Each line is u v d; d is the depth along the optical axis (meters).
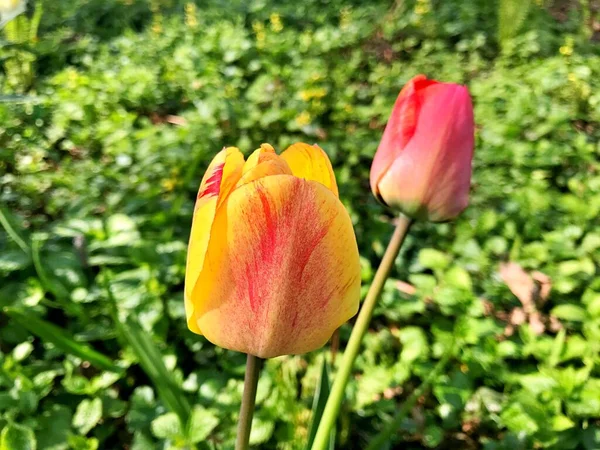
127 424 0.34
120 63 0.78
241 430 0.16
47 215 0.50
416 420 0.33
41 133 0.59
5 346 0.36
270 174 0.13
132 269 0.41
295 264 0.13
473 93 0.74
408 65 0.87
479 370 0.35
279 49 0.84
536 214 0.51
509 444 0.31
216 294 0.13
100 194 0.50
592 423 0.35
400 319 0.41
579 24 1.03
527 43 0.89
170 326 0.38
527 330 0.37
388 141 0.19
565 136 0.64
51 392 0.34
